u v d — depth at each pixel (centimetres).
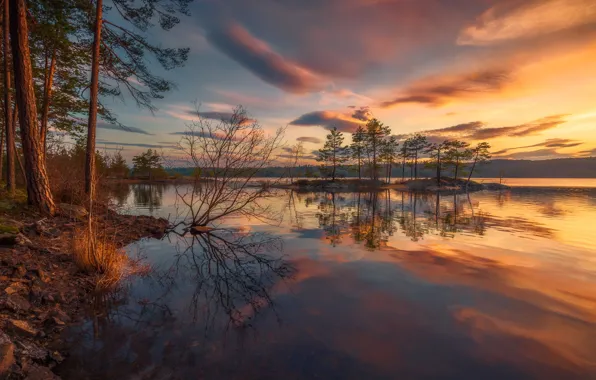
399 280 554
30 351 298
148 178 7856
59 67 1603
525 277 569
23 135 902
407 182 6059
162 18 1158
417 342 344
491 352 324
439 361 307
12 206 885
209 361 304
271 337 352
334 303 453
